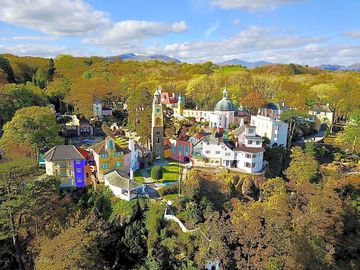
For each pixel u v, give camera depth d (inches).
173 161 3905.0
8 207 2393.0
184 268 2386.8
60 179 3031.5
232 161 3673.7
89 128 5049.2
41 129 3747.5
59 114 6033.5
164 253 2564.0
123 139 4539.9
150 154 3932.1
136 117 4702.3
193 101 6245.1
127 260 2640.3
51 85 6678.2
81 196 3189.0
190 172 3388.3
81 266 2101.4
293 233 2311.8
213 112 5064.0
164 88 6993.1
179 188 3122.5
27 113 3809.1
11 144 3501.5
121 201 2925.7
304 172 3395.7
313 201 2677.2
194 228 2657.5
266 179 3486.7
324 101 6112.2
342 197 3233.3
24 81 7436.0
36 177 3157.0
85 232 2342.5
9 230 2481.5
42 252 2124.8
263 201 3029.0
